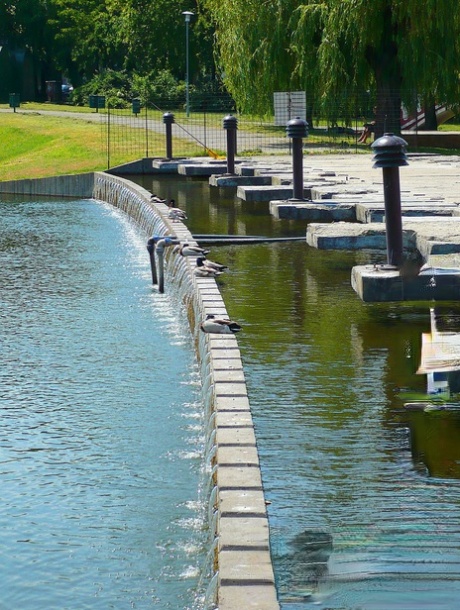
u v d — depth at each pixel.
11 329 23.23
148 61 105.19
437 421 13.56
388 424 13.47
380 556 9.83
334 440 12.87
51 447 15.55
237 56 59.62
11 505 13.51
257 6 58.78
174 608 10.91
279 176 40.72
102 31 113.31
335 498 11.14
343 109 56.44
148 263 32.03
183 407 17.28
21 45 123.69
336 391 14.84
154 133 68.81
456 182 37.25
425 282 18.62
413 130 68.44
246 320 19.20
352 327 18.52
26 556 12.13
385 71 55.75
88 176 56.44
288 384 15.22
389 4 54.38
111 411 17.17
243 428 12.63
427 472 11.84
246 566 8.95
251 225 32.47
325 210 30.58
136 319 24.17
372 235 23.89
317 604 8.97
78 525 12.88
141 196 40.97
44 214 46.59
